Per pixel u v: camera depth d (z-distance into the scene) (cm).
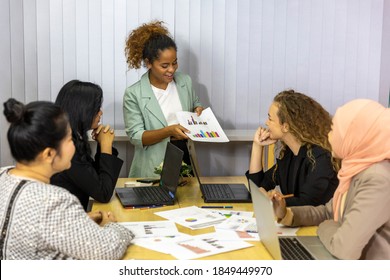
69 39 365
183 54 376
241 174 397
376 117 172
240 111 387
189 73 378
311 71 388
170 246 186
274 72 386
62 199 161
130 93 334
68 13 363
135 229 206
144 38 324
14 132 159
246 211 234
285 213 208
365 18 387
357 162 176
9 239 158
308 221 211
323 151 234
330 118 241
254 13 378
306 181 235
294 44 384
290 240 194
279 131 242
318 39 386
